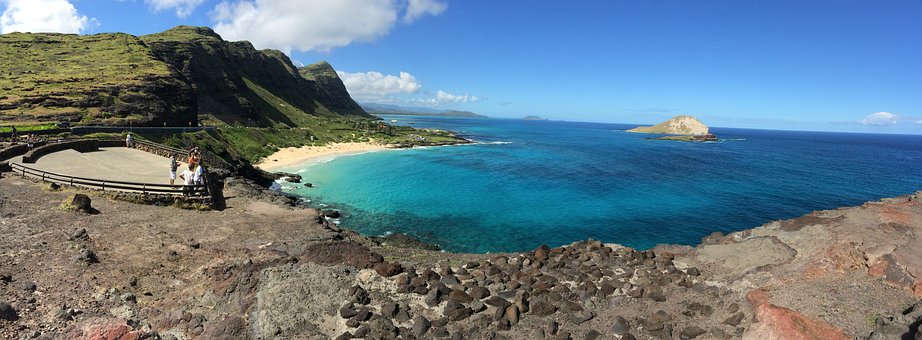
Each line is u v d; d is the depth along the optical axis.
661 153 115.31
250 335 12.30
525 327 12.71
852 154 138.12
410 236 34.69
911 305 11.55
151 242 19.95
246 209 29.91
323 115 195.25
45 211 22.34
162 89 73.00
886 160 117.00
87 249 17.23
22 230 19.02
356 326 12.60
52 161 36.84
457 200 47.59
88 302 13.40
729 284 14.45
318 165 70.75
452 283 15.72
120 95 65.75
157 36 138.12
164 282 15.84
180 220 24.81
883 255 13.86
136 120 61.16
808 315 11.38
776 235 18.09
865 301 11.94
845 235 16.02
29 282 13.92
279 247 20.92
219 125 92.19
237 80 134.88
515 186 57.16
